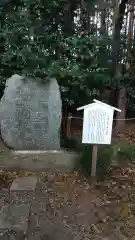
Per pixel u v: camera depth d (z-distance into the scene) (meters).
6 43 5.25
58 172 4.01
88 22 6.32
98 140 3.54
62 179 3.78
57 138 4.28
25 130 4.20
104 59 6.17
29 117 4.18
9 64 5.21
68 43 5.68
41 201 3.17
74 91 5.65
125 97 6.37
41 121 4.21
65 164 4.07
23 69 5.12
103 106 3.46
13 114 4.18
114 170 4.04
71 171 4.03
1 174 3.85
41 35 5.55
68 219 2.82
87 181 3.71
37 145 4.25
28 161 4.05
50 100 4.23
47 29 5.78
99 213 2.94
